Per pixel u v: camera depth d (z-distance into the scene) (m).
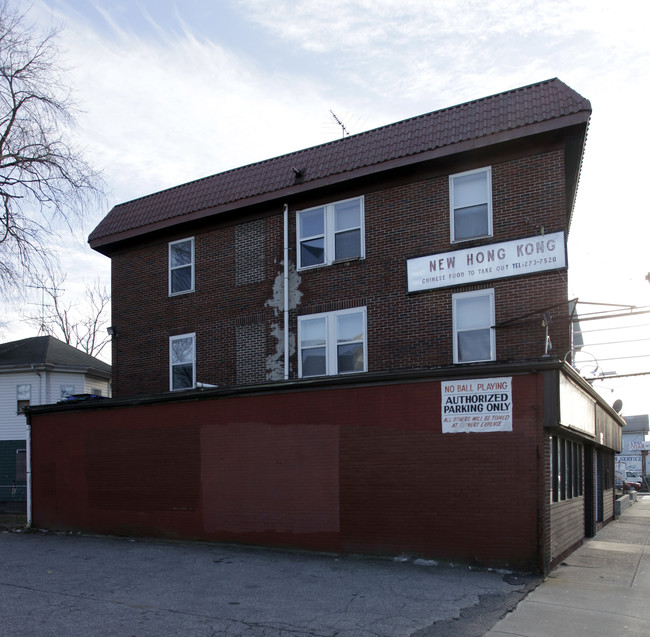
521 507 10.21
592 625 7.32
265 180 16.59
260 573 10.11
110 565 10.98
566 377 10.95
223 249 17.38
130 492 14.70
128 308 19.00
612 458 22.78
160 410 14.50
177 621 7.46
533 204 13.23
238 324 16.75
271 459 12.73
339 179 15.12
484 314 13.57
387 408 11.59
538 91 13.46
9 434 25.42
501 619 7.52
